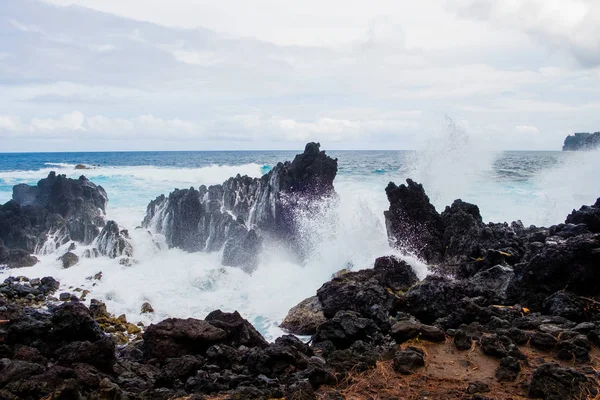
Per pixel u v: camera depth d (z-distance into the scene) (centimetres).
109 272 1953
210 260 2119
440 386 877
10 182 4934
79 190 2681
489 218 2692
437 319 1250
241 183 2641
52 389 853
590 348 966
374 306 1269
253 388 880
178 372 991
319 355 1116
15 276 1877
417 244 1873
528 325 1117
